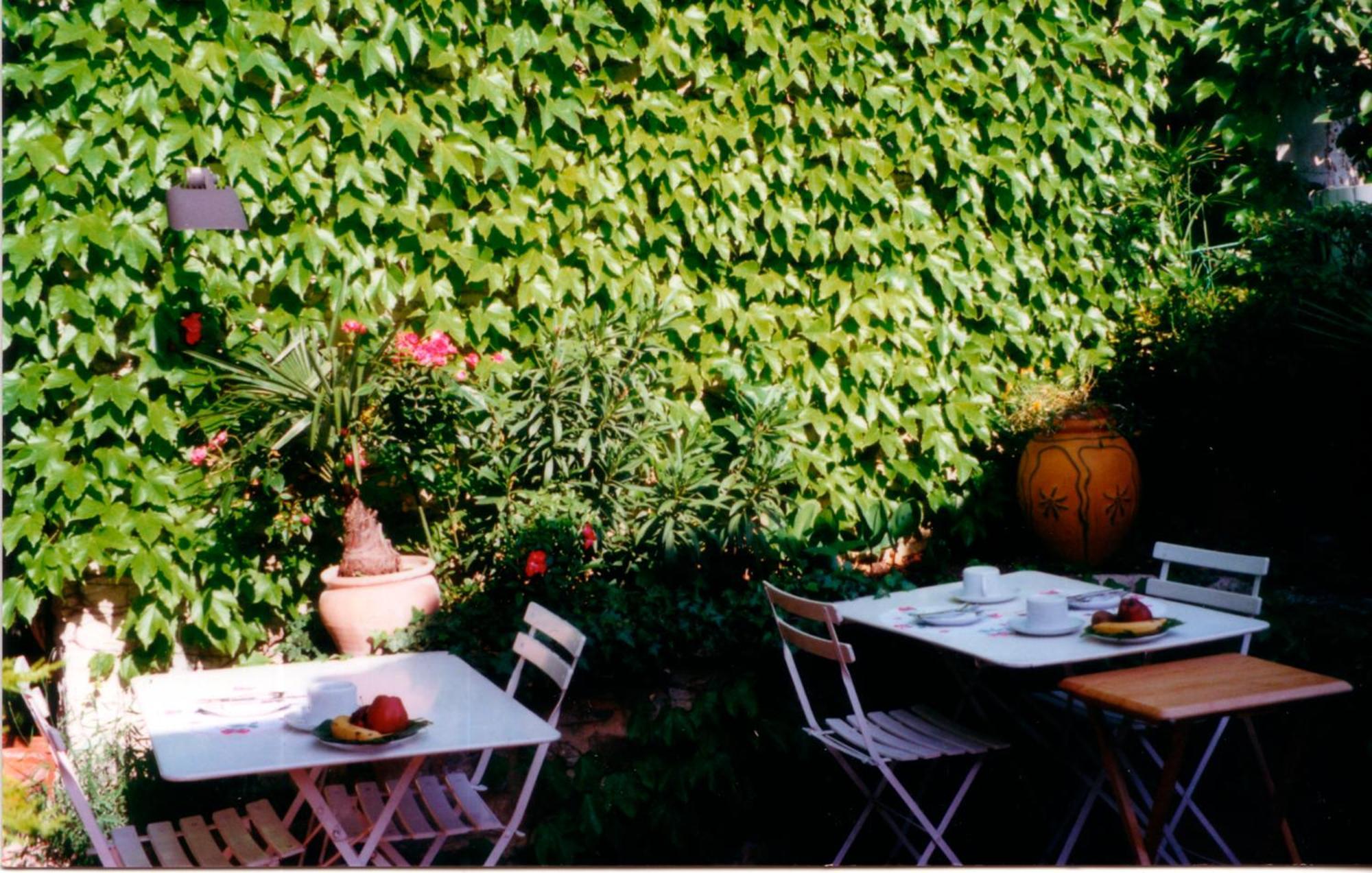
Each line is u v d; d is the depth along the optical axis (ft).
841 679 14.33
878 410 17.97
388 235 15.43
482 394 15.24
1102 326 19.60
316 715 9.01
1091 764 13.48
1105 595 11.87
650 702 13.69
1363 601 14.70
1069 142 19.01
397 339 14.47
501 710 9.41
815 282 17.76
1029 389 18.21
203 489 14.43
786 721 13.79
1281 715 13.47
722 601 14.74
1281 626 13.67
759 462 16.26
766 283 17.29
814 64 17.21
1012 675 14.17
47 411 14.14
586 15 15.76
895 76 17.74
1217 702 9.07
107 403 14.05
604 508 15.57
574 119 15.83
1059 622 10.82
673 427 16.22
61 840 12.04
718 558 15.62
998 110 18.35
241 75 14.43
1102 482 16.85
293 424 13.41
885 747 11.75
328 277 15.07
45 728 9.08
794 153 17.29
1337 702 13.16
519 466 15.60
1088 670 14.25
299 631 14.96
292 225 14.92
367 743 8.41
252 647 15.20
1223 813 13.75
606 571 15.40
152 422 14.19
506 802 12.89
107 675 14.47
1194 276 20.38
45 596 14.28
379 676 10.68
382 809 10.73
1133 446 18.69
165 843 9.96
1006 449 18.70
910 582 15.99
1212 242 21.53
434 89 15.47
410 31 14.96
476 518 15.65
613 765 13.41
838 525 17.67
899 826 13.70
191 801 12.56
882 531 17.83
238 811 12.61
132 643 14.73
